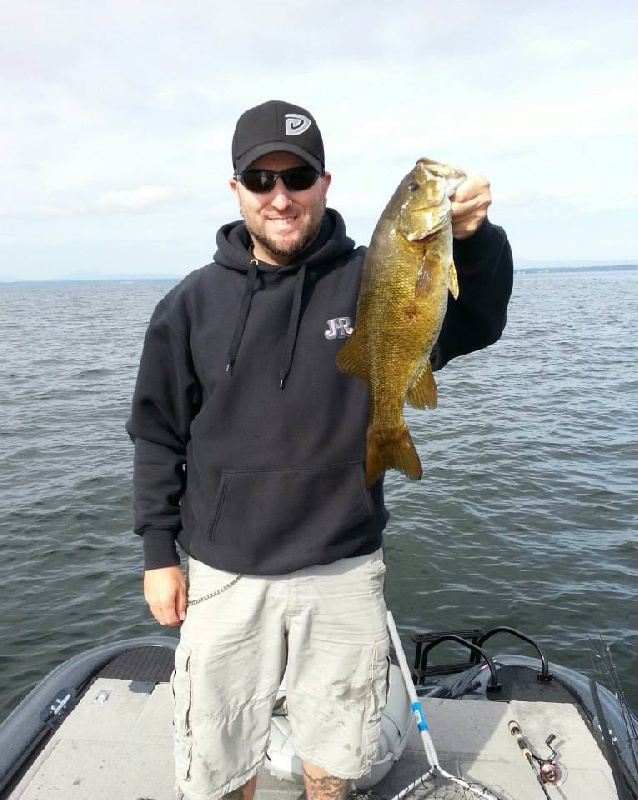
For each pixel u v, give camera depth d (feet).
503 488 16.92
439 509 15.56
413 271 3.92
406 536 14.15
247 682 4.34
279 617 4.28
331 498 4.15
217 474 4.22
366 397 4.16
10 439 23.30
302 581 4.21
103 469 19.33
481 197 3.70
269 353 4.13
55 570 13.12
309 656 4.36
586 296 137.80
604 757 5.71
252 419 4.13
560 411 26.63
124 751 5.77
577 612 11.35
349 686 4.33
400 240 3.92
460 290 4.09
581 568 12.72
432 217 3.79
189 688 4.33
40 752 5.83
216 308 4.27
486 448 20.72
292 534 4.14
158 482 4.59
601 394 30.42
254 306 4.16
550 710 6.33
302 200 4.01
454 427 24.02
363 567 4.31
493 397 30.45
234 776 4.42
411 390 4.19
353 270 4.33
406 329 4.01
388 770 5.29
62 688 6.70
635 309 93.61
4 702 9.47
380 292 4.02
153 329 4.37
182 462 4.71
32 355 50.37
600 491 16.58
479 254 3.91
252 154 3.88
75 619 11.43
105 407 29.19
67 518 15.58
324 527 4.12
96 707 6.31
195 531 4.42
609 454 19.92
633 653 10.31
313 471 4.10
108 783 5.45
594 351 47.62
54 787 5.42
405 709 5.53
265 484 4.12
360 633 4.29
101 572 13.00
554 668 7.13
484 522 14.82
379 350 4.07
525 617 11.28
